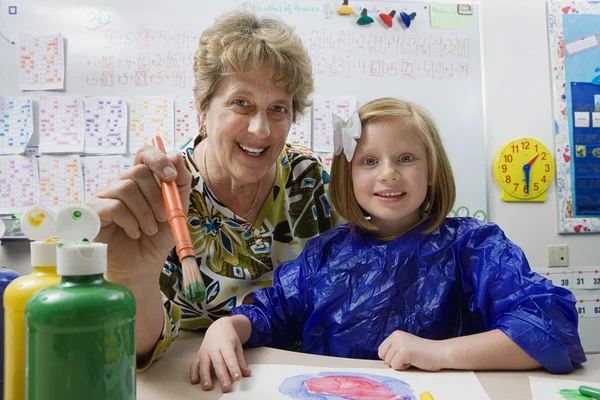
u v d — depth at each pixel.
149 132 1.74
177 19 1.75
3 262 1.68
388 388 0.51
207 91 0.85
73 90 1.74
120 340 0.35
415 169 0.81
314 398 0.48
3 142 1.71
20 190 1.71
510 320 0.61
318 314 0.79
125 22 1.75
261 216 0.97
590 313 1.84
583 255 1.85
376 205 0.81
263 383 0.53
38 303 0.34
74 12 1.74
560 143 1.84
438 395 0.50
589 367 0.61
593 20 1.85
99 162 1.73
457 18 1.81
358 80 1.79
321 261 0.84
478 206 1.81
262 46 0.79
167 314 0.64
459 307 0.76
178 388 0.52
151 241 0.55
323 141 1.77
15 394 0.39
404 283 0.76
